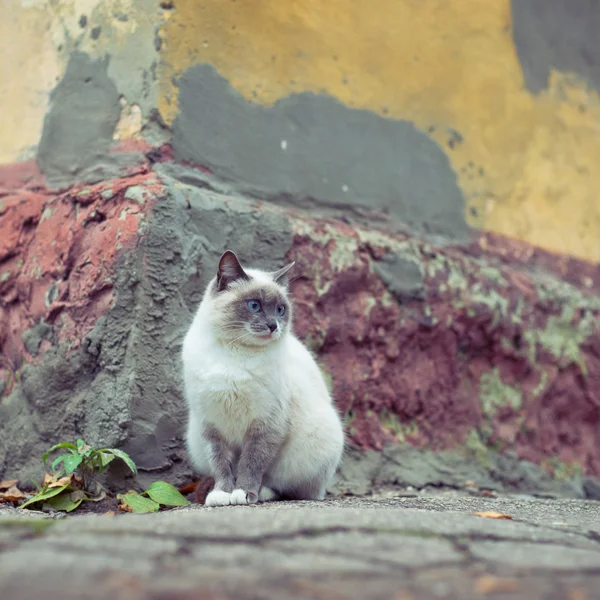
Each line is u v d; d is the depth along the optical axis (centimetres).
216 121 198
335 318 204
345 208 214
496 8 245
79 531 131
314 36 212
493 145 240
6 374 196
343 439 183
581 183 258
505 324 226
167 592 115
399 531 135
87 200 190
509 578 122
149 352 180
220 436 171
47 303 191
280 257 198
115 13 197
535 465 226
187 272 186
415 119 227
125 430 177
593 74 268
